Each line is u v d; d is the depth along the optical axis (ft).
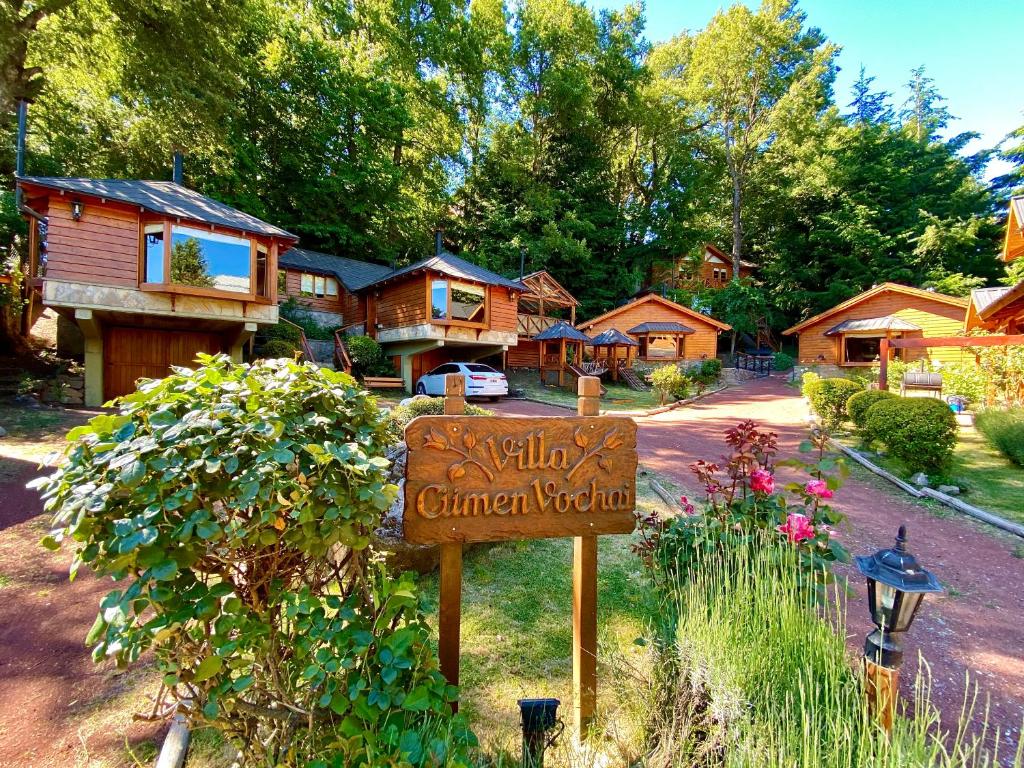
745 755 5.13
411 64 79.15
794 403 47.67
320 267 63.10
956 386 36.60
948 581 13.19
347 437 5.78
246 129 63.98
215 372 5.38
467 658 9.48
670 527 10.09
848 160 89.61
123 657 4.52
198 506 4.71
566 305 79.25
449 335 52.47
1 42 38.34
